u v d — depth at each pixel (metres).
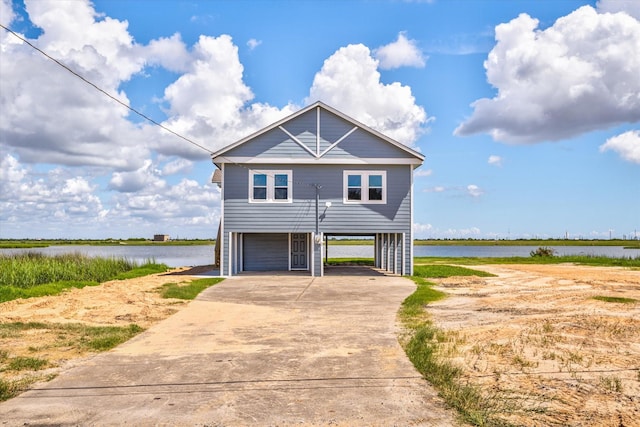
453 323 11.01
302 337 9.72
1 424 5.30
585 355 7.96
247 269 26.27
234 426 5.23
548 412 5.48
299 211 22.58
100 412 5.66
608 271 26.61
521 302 14.41
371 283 19.70
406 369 7.38
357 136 22.64
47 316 12.19
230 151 22.42
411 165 22.80
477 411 5.50
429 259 40.75
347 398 6.09
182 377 7.05
